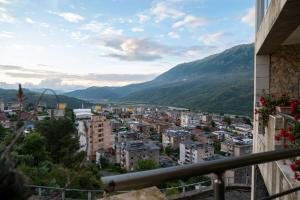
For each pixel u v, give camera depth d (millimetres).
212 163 1057
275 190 4898
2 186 583
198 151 47375
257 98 8547
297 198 3387
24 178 637
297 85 8250
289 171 4098
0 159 612
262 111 6777
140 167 23047
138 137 61531
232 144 45531
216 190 1104
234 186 11484
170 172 929
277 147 4871
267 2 6523
